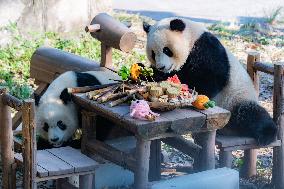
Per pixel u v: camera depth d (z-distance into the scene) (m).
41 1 11.02
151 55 6.67
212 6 15.59
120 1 15.74
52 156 5.73
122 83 5.95
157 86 5.65
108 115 5.55
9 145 5.63
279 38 12.75
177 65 6.57
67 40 10.99
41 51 7.70
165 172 6.80
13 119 7.34
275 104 6.44
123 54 10.63
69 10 11.32
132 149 6.29
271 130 6.37
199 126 5.56
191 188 5.57
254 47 11.94
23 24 10.89
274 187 6.54
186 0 16.22
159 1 15.95
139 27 12.67
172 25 6.49
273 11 14.51
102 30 7.00
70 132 6.58
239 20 14.09
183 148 6.22
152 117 5.29
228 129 6.61
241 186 6.48
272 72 6.47
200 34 6.60
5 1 10.64
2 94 5.53
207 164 5.86
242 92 6.57
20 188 6.24
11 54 10.20
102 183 6.17
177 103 5.51
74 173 5.47
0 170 6.58
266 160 7.30
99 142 5.98
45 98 6.56
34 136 5.29
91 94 5.83
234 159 7.20
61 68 7.39
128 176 6.31
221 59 6.59
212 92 6.53
